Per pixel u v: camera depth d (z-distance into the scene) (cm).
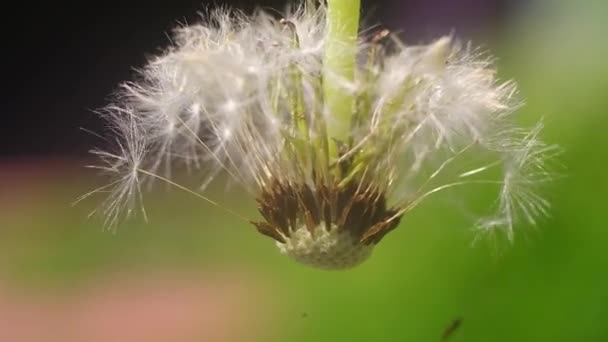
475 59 15
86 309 46
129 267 47
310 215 15
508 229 16
